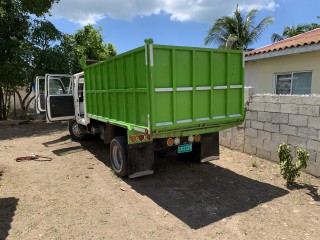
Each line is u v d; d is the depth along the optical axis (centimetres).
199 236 362
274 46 1020
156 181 563
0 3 1418
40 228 390
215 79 516
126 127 533
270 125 644
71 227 392
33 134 1163
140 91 472
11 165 693
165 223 397
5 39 1430
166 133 474
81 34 1917
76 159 741
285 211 423
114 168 612
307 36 1075
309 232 366
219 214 420
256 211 425
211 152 641
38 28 1506
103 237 366
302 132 568
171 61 457
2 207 455
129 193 506
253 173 588
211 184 540
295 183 525
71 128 972
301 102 565
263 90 1039
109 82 600
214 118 523
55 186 546
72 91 920
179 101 477
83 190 524
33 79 1470
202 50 490
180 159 700
